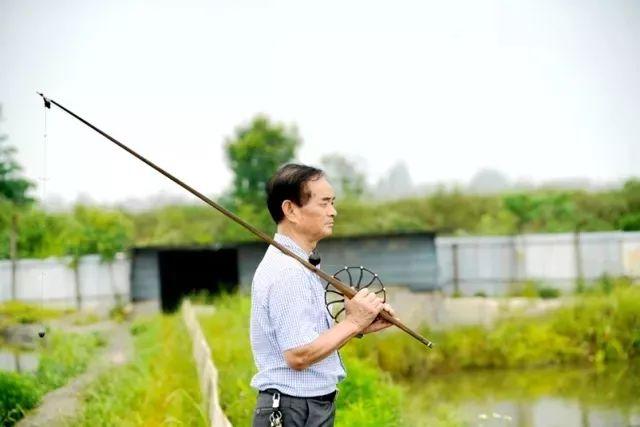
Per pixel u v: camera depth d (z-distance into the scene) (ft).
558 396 37.47
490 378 42.04
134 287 76.43
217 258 87.86
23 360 42.70
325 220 10.78
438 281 69.97
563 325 46.44
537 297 63.52
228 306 52.13
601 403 35.88
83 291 74.84
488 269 73.97
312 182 10.72
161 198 125.70
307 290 10.23
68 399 30.78
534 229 100.73
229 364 30.89
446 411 32.48
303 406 10.27
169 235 90.79
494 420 32.81
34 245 78.02
